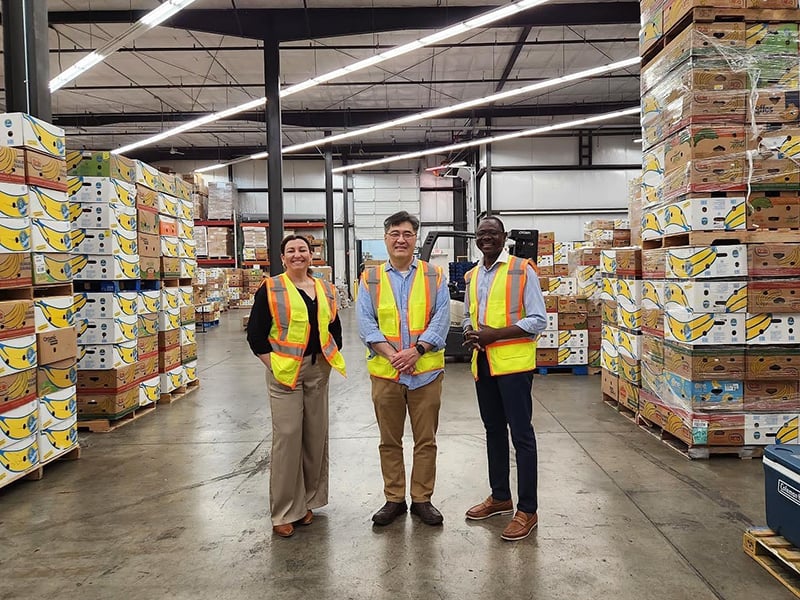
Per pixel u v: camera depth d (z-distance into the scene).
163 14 6.32
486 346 2.77
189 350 6.36
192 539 2.77
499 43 11.55
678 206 3.93
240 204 21.03
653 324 4.37
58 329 3.82
